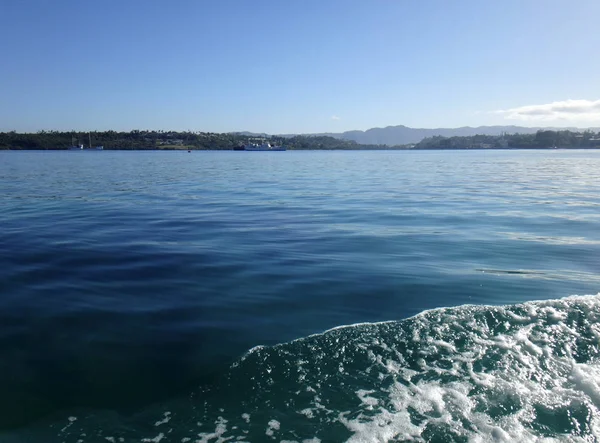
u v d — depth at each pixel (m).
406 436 4.36
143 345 6.19
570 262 10.72
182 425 4.56
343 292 8.42
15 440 4.33
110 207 19.38
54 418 4.67
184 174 42.34
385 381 5.24
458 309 7.17
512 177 40.19
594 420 4.58
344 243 12.61
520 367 5.51
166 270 9.70
